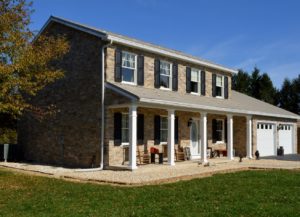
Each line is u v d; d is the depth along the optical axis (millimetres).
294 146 33562
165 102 18719
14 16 15617
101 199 11086
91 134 19906
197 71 25500
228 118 23969
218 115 27188
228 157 23953
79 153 20500
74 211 9523
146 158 20781
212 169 18500
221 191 12281
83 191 12398
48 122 22531
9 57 15609
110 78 19547
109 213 9289
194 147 24984
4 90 14914
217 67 26750
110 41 19375
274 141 30328
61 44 17812
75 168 19656
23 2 16141
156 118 21969
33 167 19953
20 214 9289
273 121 30078
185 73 24328
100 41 19812
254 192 12102
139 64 21031
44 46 17578
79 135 20562
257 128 28109
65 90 21500
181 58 23609
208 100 24344
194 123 25141
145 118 21297
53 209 9758
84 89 20422
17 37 15562
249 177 15641
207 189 12664
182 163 20781
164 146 22547
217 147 26859
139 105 18438
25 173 17469
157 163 20688
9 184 14031
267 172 17484
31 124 23781
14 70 15391
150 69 21797
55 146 21969
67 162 21125
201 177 15883
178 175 16141
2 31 15352
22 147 24203
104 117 19312
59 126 21797
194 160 22547
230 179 15023
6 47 15258
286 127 32406
